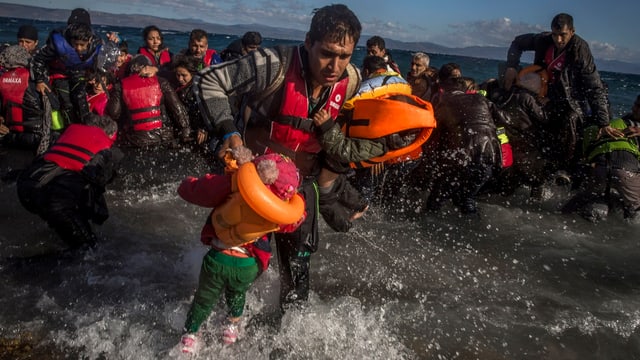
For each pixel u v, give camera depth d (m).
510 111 5.98
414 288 3.99
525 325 3.54
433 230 5.20
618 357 3.25
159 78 6.45
